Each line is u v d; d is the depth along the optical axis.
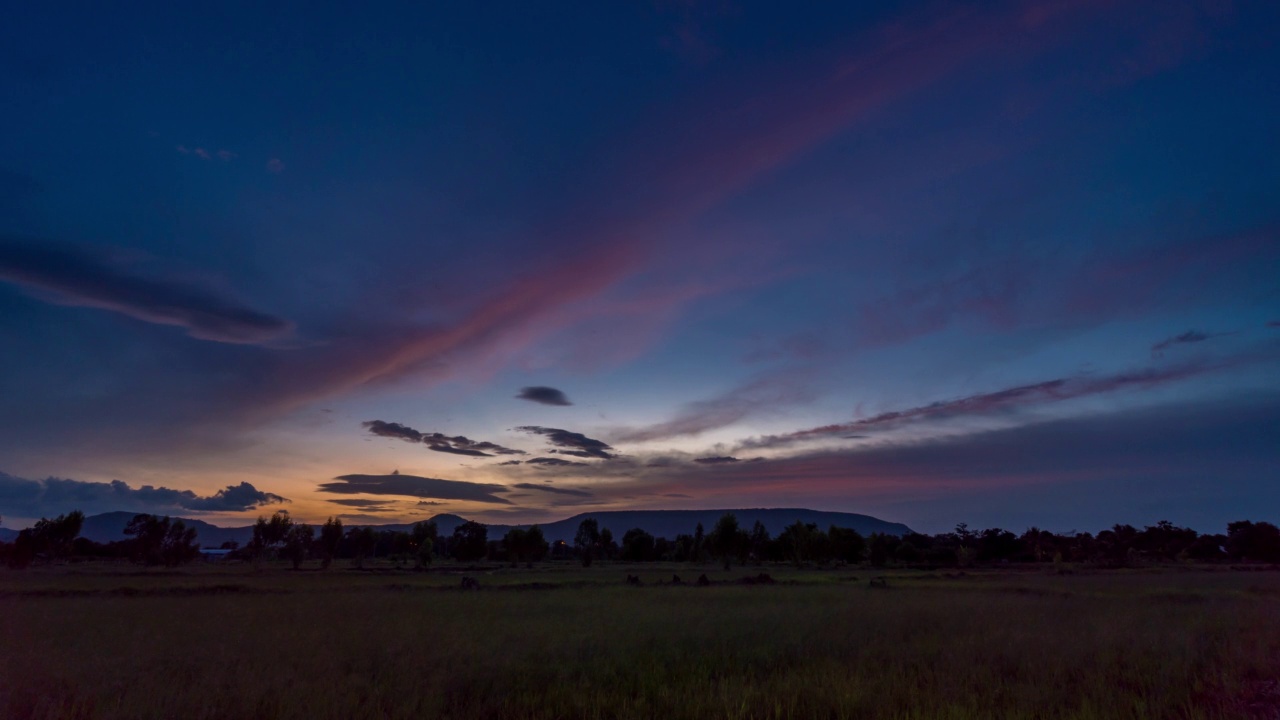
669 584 52.41
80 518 97.75
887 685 12.42
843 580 60.34
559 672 14.27
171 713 10.87
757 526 135.38
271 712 11.06
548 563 140.00
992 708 10.91
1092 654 15.45
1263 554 121.25
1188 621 21.81
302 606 29.70
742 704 11.30
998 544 145.12
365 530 119.19
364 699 12.07
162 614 25.95
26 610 27.45
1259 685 12.27
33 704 11.27
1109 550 134.00
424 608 28.73
